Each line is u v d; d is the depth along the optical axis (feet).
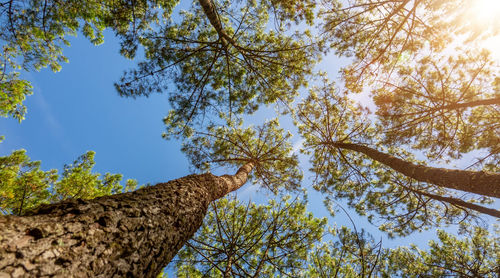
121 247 3.92
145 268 4.30
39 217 3.45
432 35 14.67
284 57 17.70
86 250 3.37
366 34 16.42
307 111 21.62
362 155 23.16
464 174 10.97
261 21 18.13
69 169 21.30
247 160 20.65
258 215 16.33
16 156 19.25
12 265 2.55
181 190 7.23
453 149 17.31
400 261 15.96
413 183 19.94
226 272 8.32
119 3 14.37
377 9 14.61
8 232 2.84
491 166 15.96
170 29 17.22
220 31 14.32
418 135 17.10
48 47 16.96
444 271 13.50
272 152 22.12
